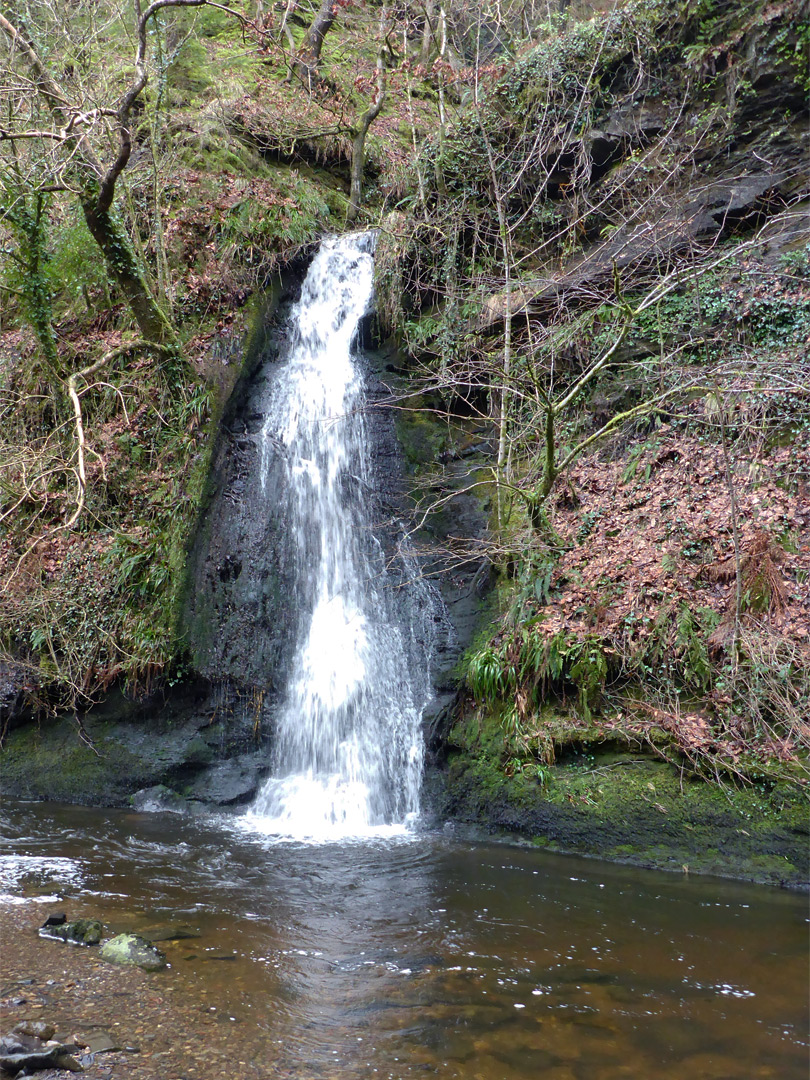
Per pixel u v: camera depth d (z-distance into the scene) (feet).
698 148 38.63
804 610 25.53
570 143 40.88
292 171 52.65
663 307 36.01
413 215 44.60
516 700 28.37
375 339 45.68
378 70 54.95
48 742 33.40
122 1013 13.83
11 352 44.01
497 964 16.75
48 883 20.85
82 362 42.11
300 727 32.35
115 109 39.42
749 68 37.68
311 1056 12.86
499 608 32.83
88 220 37.52
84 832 26.68
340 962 16.69
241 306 43.42
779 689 24.29
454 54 61.31
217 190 46.98
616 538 31.50
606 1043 13.67
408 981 15.83
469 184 44.06
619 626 27.89
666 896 21.15
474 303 40.60
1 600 34.81
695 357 34.60
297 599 35.32
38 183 37.60
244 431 39.99
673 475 32.37
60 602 34.78
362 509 39.34
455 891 21.43
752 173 37.11
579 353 37.01
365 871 23.16
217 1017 13.94
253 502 37.24
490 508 36.68
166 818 29.32
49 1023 13.07
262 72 58.59
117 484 38.19
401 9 59.57
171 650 32.83
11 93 36.19
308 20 65.41
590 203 40.93
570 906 20.35
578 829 25.41
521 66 43.57
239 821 29.09
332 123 55.72
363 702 32.04
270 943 17.54
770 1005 15.17
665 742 25.35
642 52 40.73
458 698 30.76
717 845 23.36
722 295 34.78
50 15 42.29
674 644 26.48
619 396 35.86
